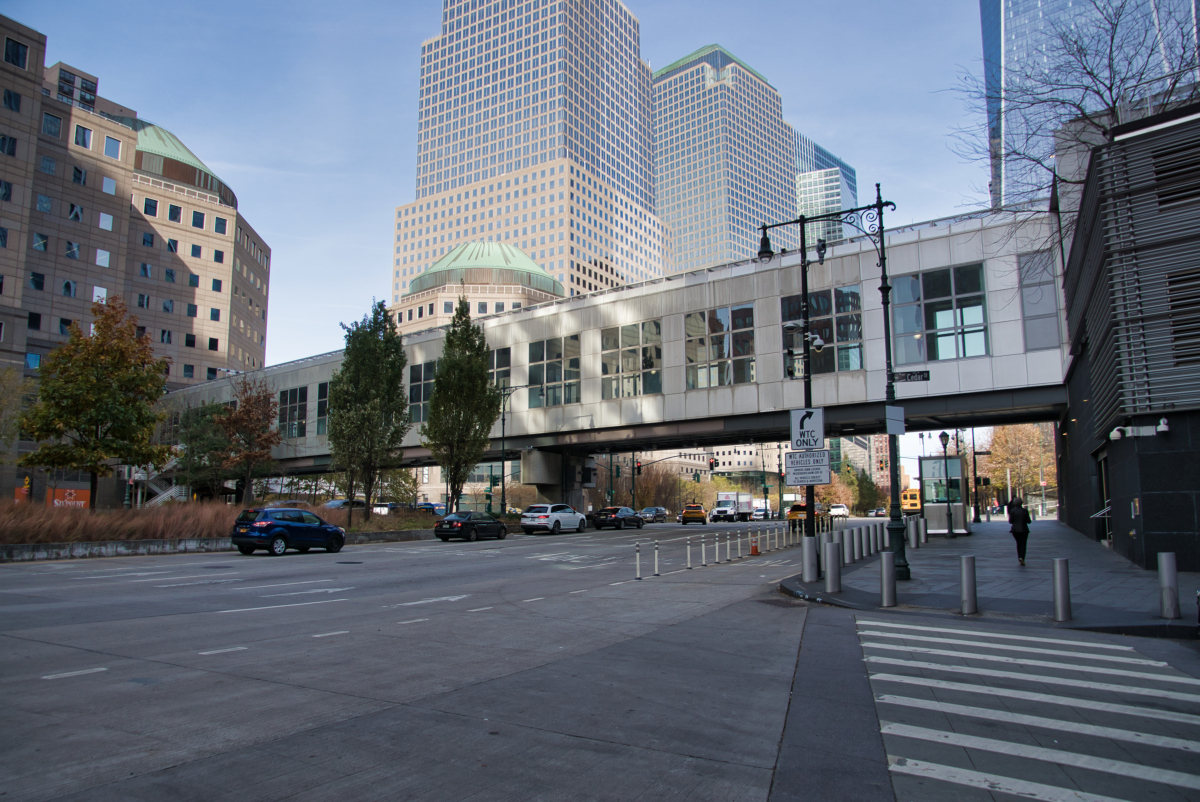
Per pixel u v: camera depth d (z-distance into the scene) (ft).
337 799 14.10
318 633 32.81
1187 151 50.88
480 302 443.73
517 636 32.55
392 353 126.11
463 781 15.12
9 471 176.14
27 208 193.47
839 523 178.19
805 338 56.65
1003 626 35.09
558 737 18.10
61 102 226.79
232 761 16.10
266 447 156.35
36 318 216.54
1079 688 23.24
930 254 101.76
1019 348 94.58
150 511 91.35
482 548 97.71
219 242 295.89
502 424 146.41
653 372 128.57
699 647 30.07
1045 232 88.58
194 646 29.17
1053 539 99.60
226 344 293.43
